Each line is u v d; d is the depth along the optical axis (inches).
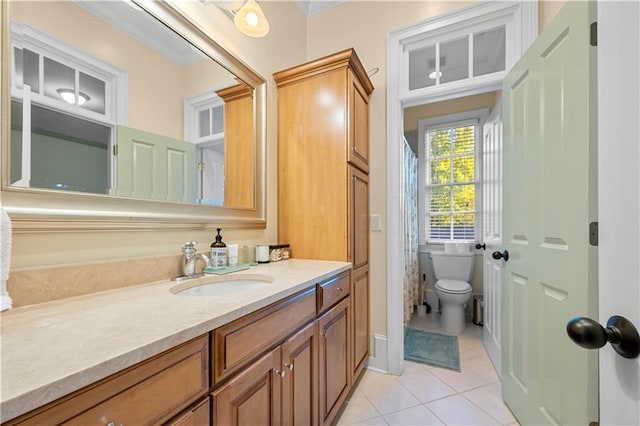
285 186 69.4
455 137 124.3
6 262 25.1
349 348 61.0
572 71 39.4
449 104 124.3
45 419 15.8
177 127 46.9
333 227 64.1
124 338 21.6
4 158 28.3
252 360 32.4
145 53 42.3
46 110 31.7
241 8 51.6
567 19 40.5
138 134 41.1
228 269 48.7
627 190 16.9
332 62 64.1
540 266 47.8
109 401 18.7
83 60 35.4
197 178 50.2
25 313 27.0
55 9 33.0
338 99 64.0
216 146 54.0
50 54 32.4
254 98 63.2
